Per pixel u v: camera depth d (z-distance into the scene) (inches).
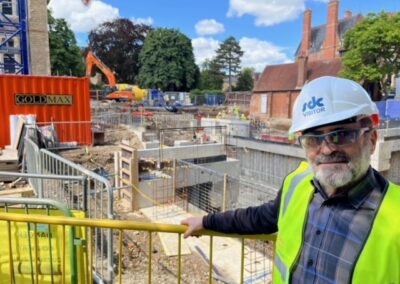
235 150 886.4
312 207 64.3
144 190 397.1
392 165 781.3
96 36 3184.1
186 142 613.3
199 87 3142.2
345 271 55.3
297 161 778.8
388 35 1270.9
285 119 1635.1
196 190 461.7
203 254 256.7
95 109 1392.7
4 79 535.2
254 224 80.7
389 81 1403.8
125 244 248.8
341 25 2632.9
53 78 573.3
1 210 151.5
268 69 1909.4
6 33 721.0
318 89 62.2
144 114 1147.3
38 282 128.2
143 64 3002.0
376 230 54.6
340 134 59.0
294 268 63.6
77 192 220.1
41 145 495.5
